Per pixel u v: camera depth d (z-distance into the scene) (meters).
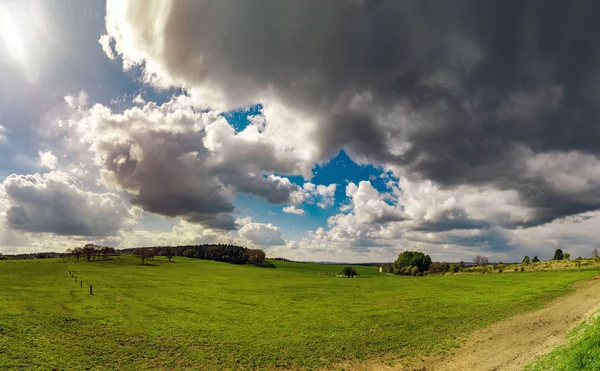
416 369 26.89
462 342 33.28
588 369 17.62
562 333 31.97
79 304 54.00
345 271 164.00
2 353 28.33
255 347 33.59
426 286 86.88
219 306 56.75
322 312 51.91
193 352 31.77
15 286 73.69
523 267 124.12
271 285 93.00
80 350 30.98
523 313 45.00
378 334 37.94
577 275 82.38
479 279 97.94
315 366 28.48
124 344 33.62
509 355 27.53
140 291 73.50
